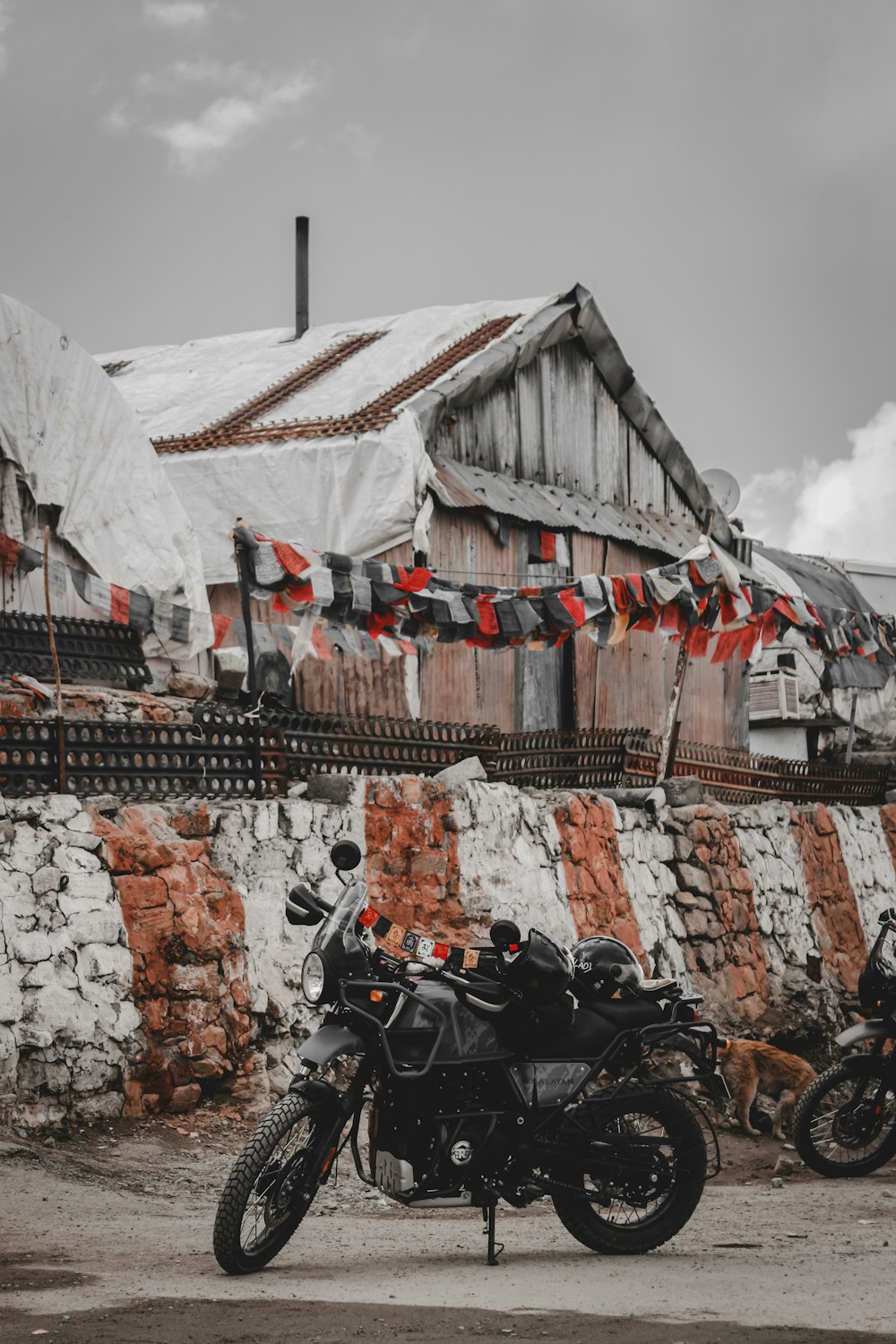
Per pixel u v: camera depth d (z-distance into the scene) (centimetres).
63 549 1381
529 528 1789
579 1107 588
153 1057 865
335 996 567
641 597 1377
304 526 1585
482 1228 680
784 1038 1399
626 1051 603
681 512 2222
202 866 945
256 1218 536
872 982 866
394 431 1575
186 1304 456
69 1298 464
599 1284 500
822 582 2555
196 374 2111
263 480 1611
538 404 1905
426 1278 516
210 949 912
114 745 958
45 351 1370
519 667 1784
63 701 1191
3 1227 597
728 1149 1004
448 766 1228
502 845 1188
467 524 1700
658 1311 446
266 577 1159
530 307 1997
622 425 2083
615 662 1952
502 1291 484
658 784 1451
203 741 1019
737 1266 546
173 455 1659
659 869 1376
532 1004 577
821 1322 427
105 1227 617
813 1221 698
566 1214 587
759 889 1499
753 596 1552
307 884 1032
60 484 1371
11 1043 802
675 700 1481
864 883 1755
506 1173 574
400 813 1115
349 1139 565
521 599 1288
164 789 988
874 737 2658
